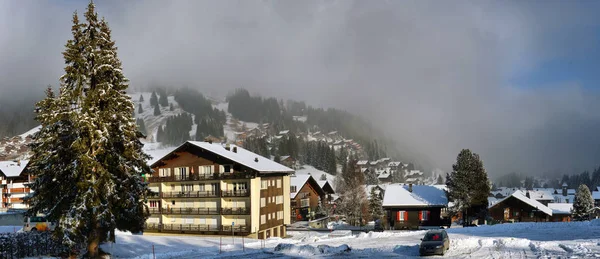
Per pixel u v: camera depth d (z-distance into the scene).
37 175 34.78
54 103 34.28
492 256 28.91
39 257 35.22
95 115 34.16
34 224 53.75
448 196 75.44
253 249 40.78
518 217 89.56
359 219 96.19
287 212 76.88
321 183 119.00
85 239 37.16
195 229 70.25
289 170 75.94
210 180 69.75
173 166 73.56
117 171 36.00
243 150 78.12
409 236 46.72
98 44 36.16
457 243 34.84
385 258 30.92
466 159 73.12
